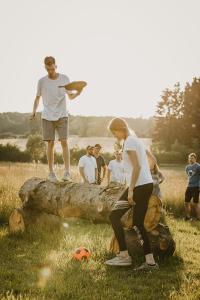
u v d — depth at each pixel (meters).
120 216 5.95
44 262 6.09
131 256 6.45
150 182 5.76
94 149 11.94
